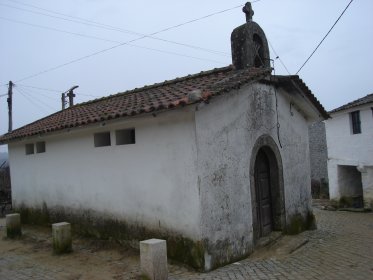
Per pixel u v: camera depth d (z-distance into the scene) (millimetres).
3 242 9578
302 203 10445
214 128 7086
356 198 18172
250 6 9898
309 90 9781
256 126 8523
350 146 16797
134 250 7816
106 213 8547
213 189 6934
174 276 6344
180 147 6875
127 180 7984
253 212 8109
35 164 11195
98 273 6730
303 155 10805
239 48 9562
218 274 6422
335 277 6262
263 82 8984
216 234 6914
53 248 8211
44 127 10547
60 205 10094
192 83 8922
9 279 6664
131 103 8711
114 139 8297
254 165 8344
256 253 7953
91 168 8977
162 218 7230
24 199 11773
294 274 6438
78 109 13078
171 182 7043
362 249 8242
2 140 12055
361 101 16188
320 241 9203
